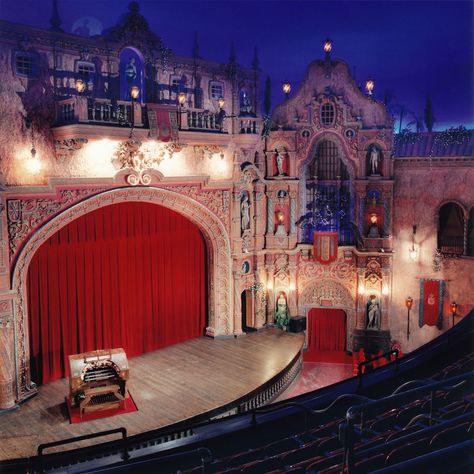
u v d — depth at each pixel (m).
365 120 29.84
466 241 29.27
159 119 22.88
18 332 21.39
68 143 21.92
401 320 31.19
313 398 15.31
